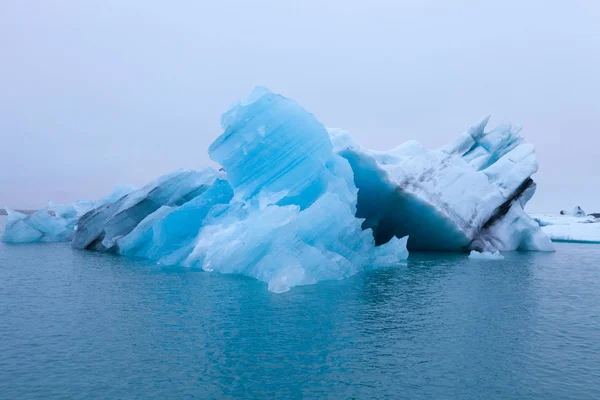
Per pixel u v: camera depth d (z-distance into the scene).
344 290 9.77
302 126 13.39
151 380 4.58
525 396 4.26
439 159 19.97
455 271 13.25
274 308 7.85
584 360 5.24
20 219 25.67
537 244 20.78
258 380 4.58
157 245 16.50
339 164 14.65
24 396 4.21
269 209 12.03
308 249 11.31
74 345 5.73
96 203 28.41
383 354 5.40
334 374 4.76
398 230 20.25
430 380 4.62
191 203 16.41
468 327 6.65
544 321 7.04
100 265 14.50
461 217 18.94
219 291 9.56
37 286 10.22
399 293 9.42
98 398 4.17
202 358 5.24
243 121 13.50
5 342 5.86
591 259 17.00
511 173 20.58
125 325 6.68
